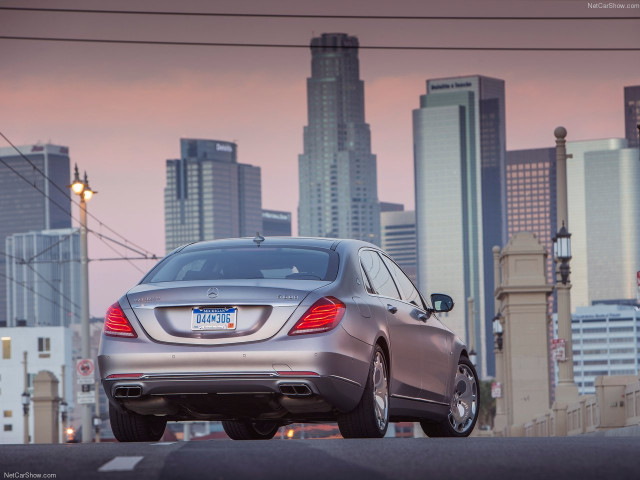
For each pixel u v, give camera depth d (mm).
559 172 68812
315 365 22109
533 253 87250
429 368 26859
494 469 15242
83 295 94125
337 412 23156
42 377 99062
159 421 24969
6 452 18406
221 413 23219
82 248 94562
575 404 62188
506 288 87000
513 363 86812
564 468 15305
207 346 22375
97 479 14359
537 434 78062
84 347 93562
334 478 14414
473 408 29672
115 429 24406
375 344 23656
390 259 27375
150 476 14539
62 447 19719
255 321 22438
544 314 86812
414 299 27641
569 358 68062
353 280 23938
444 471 15055
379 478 14430
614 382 52531
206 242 25344
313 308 22500
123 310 23156
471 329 128625
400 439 21062
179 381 22406
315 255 24156
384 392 24250
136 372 22609
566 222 68312
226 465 15703
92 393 88812
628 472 14867
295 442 20016
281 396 22328
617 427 52344
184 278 23844
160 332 22719
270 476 14578
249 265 23922
